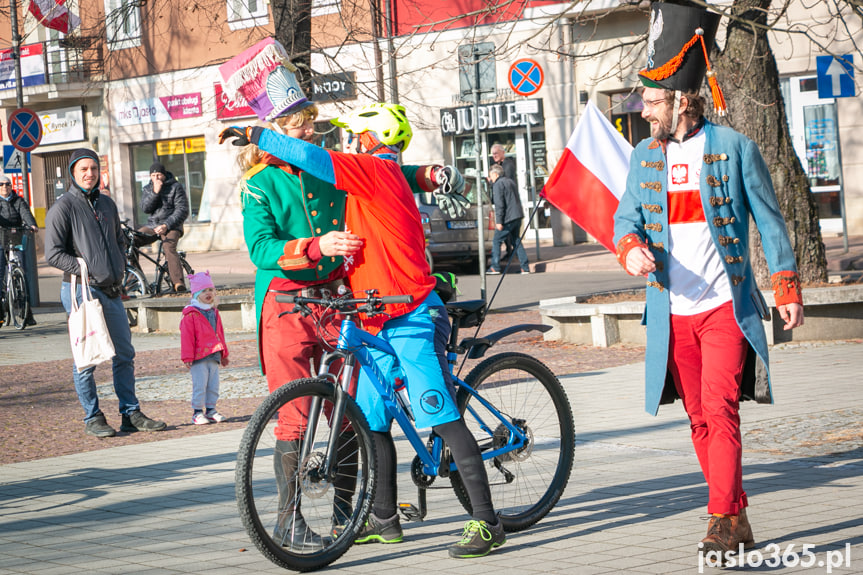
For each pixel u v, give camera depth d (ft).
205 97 111.04
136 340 60.23
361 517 18.13
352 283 18.47
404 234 18.21
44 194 130.82
